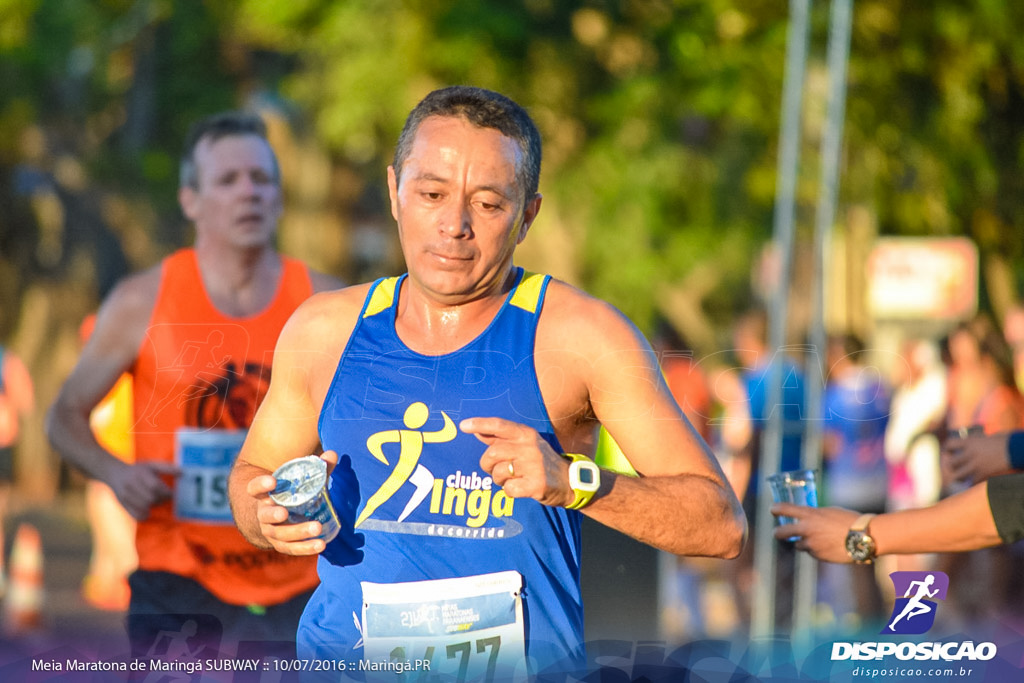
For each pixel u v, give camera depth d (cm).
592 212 3725
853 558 841
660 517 718
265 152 1159
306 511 716
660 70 3556
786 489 885
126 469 1141
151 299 1153
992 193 3391
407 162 734
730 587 2020
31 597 1956
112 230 4088
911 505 1795
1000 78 3334
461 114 727
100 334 1162
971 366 2017
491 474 699
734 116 3325
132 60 4194
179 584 1134
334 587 764
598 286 3750
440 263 720
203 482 1141
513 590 739
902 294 2194
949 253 2180
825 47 3194
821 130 3108
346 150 3762
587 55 3581
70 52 4162
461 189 717
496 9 3378
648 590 1262
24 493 2639
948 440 974
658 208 3650
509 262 751
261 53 4150
